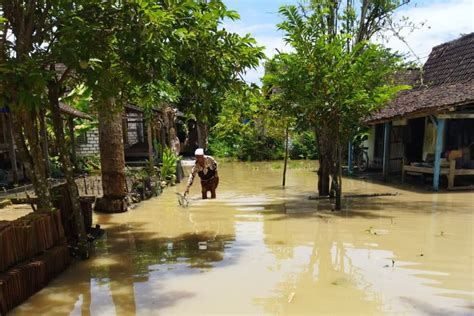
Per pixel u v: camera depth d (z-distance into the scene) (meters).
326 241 6.66
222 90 5.93
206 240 6.88
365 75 8.89
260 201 10.72
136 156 22.34
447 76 16.95
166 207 10.09
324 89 9.05
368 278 4.96
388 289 4.62
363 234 7.07
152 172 14.16
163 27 4.64
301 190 12.90
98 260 5.89
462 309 4.09
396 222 8.00
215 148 29.39
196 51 5.41
